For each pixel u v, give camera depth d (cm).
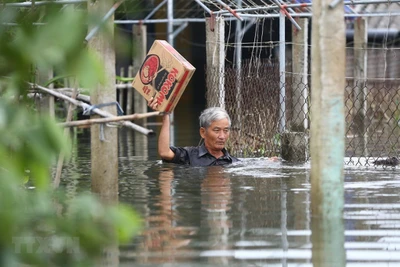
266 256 910
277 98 2100
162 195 1324
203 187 1418
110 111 1220
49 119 434
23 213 438
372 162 1831
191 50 4303
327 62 1018
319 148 1059
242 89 2178
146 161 1895
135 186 1432
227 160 1794
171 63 1441
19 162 434
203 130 1784
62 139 433
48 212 461
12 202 433
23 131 430
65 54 416
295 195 1316
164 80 1448
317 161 1066
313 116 1054
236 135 2152
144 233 1024
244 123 2148
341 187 1073
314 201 1086
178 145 2528
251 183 1466
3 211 426
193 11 3756
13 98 546
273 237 1001
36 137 429
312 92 1046
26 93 485
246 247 952
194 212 1166
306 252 928
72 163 1839
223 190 1380
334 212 1078
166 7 3597
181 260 892
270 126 2089
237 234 1020
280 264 877
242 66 2398
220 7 2350
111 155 1279
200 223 1086
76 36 418
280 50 2133
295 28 2292
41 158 429
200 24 4247
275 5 2353
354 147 2225
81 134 2903
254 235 1013
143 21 3288
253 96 2150
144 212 1168
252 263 881
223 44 2222
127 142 2589
